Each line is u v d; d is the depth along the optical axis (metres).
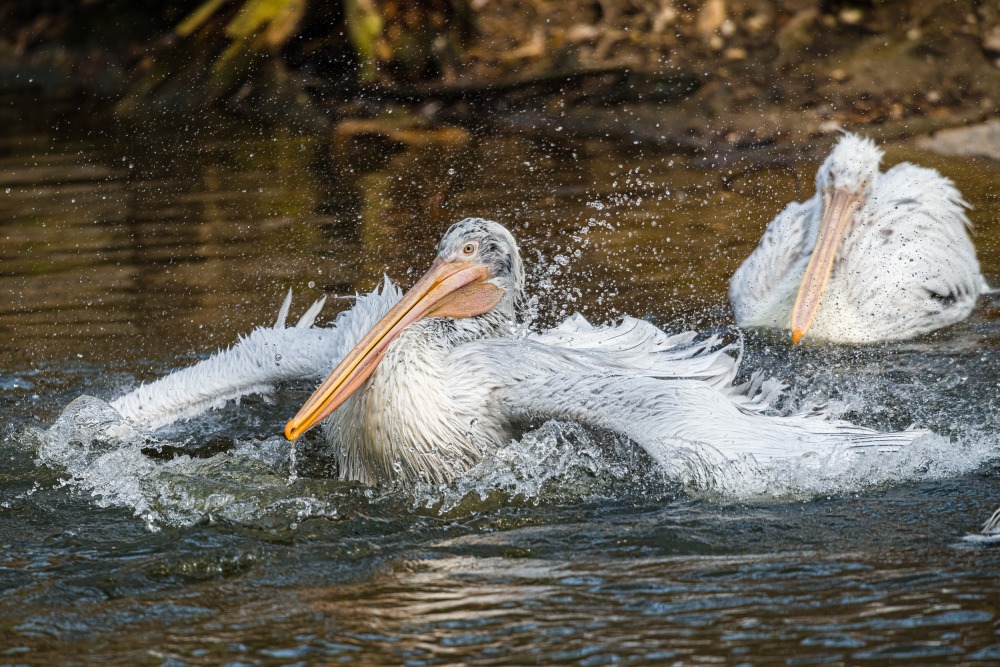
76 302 17.97
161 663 8.30
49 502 11.53
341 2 31.72
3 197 23.45
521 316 13.60
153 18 34.47
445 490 11.61
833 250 15.44
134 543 10.52
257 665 8.21
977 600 8.77
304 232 20.84
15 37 35.25
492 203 22.00
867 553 9.77
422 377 11.70
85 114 30.50
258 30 30.42
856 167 16.16
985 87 26.22
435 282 12.33
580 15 31.45
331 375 11.71
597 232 20.20
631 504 11.13
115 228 21.45
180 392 13.38
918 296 16.12
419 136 27.27
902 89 26.58
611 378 11.79
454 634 8.55
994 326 16.25
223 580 9.75
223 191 23.56
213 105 30.03
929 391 14.06
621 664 8.02
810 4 29.27
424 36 31.23
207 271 19.12
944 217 16.95
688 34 29.73
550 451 12.02
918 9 28.12
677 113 26.78
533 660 8.12
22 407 14.27
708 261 18.78
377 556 10.15
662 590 9.18
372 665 8.15
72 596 9.48
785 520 10.55
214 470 12.34
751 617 8.66
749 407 12.16
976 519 10.43
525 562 9.88
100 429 13.12
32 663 8.37
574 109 27.83
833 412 13.42
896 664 7.91
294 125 28.48
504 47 31.05
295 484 11.91
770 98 26.80
